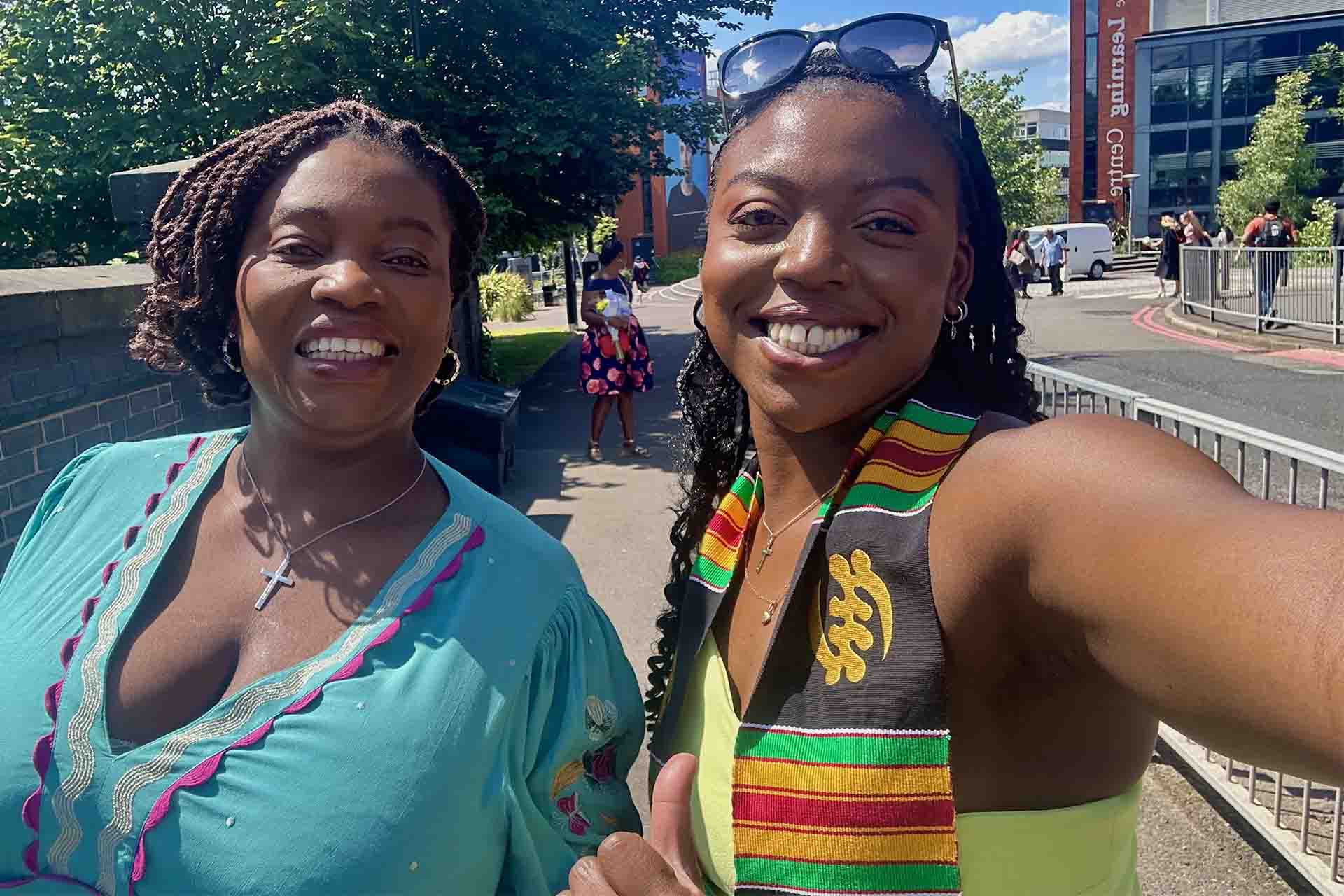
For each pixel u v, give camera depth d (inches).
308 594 54.8
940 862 40.8
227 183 55.8
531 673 55.7
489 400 274.4
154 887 49.1
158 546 56.6
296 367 55.1
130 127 394.0
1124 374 462.9
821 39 49.4
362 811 49.0
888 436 46.7
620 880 40.4
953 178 49.6
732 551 55.6
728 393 65.4
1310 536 30.2
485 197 400.5
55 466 126.7
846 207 47.0
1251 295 602.5
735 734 49.4
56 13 401.7
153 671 52.5
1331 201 1492.4
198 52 400.5
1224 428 117.3
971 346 55.4
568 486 289.4
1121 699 41.6
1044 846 42.4
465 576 55.9
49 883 51.3
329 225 54.6
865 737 42.1
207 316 60.2
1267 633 29.4
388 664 52.1
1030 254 1139.3
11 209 404.2
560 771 57.4
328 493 57.6
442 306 58.7
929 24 48.2
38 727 51.1
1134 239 1772.9
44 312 123.7
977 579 40.3
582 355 328.2
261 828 48.5
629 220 1847.9
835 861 42.1
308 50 376.2
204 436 63.6
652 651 169.6
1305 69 1628.9
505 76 433.1
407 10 404.2
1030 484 38.2
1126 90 1973.4
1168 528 33.0
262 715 50.3
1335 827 100.6
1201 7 1850.4
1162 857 113.0
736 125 52.6
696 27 511.8
